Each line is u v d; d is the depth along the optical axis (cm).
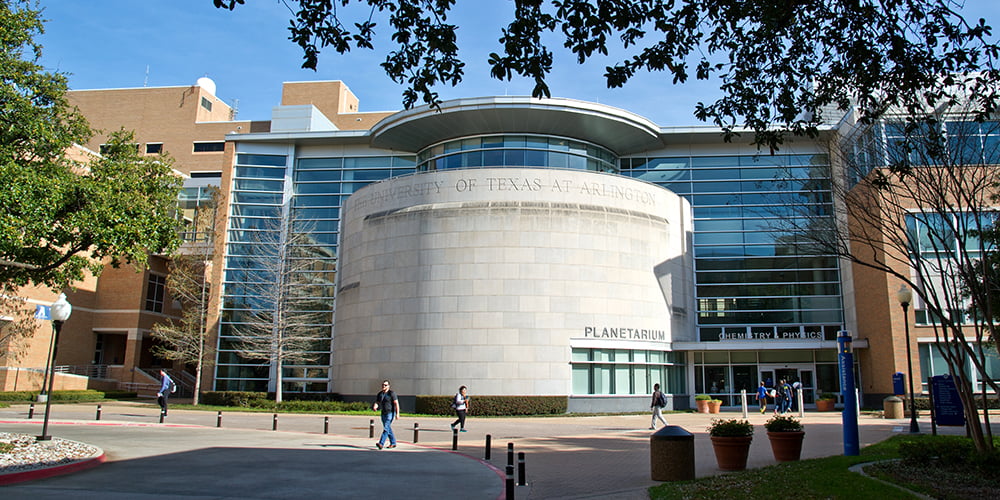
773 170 4491
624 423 2930
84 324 5000
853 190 2319
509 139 4175
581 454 1847
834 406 3934
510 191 3691
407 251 3681
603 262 3656
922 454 1389
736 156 4562
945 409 2150
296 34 1127
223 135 6544
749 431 1502
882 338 3709
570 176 3766
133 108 6694
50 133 1889
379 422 2914
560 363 3466
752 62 1307
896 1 1119
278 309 4003
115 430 2408
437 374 3466
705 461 1642
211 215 4638
